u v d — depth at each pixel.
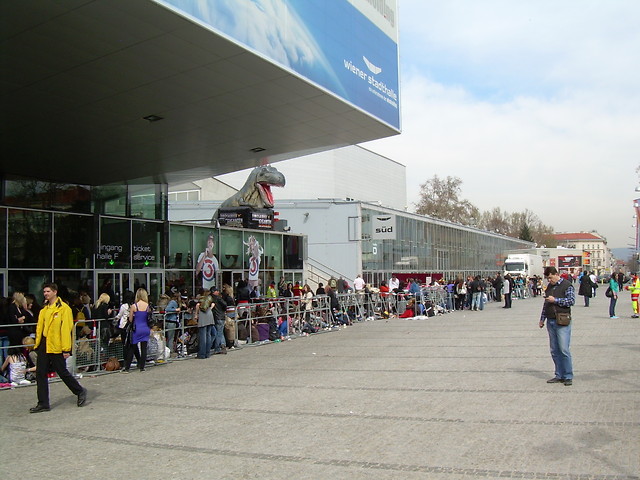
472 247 59.38
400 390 10.26
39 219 18.39
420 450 6.57
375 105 17.02
